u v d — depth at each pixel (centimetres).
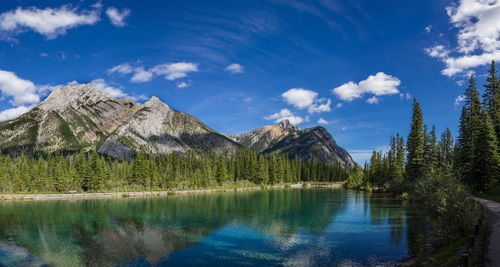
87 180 10606
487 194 4716
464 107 6594
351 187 13312
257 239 3150
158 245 2986
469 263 1472
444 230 2702
